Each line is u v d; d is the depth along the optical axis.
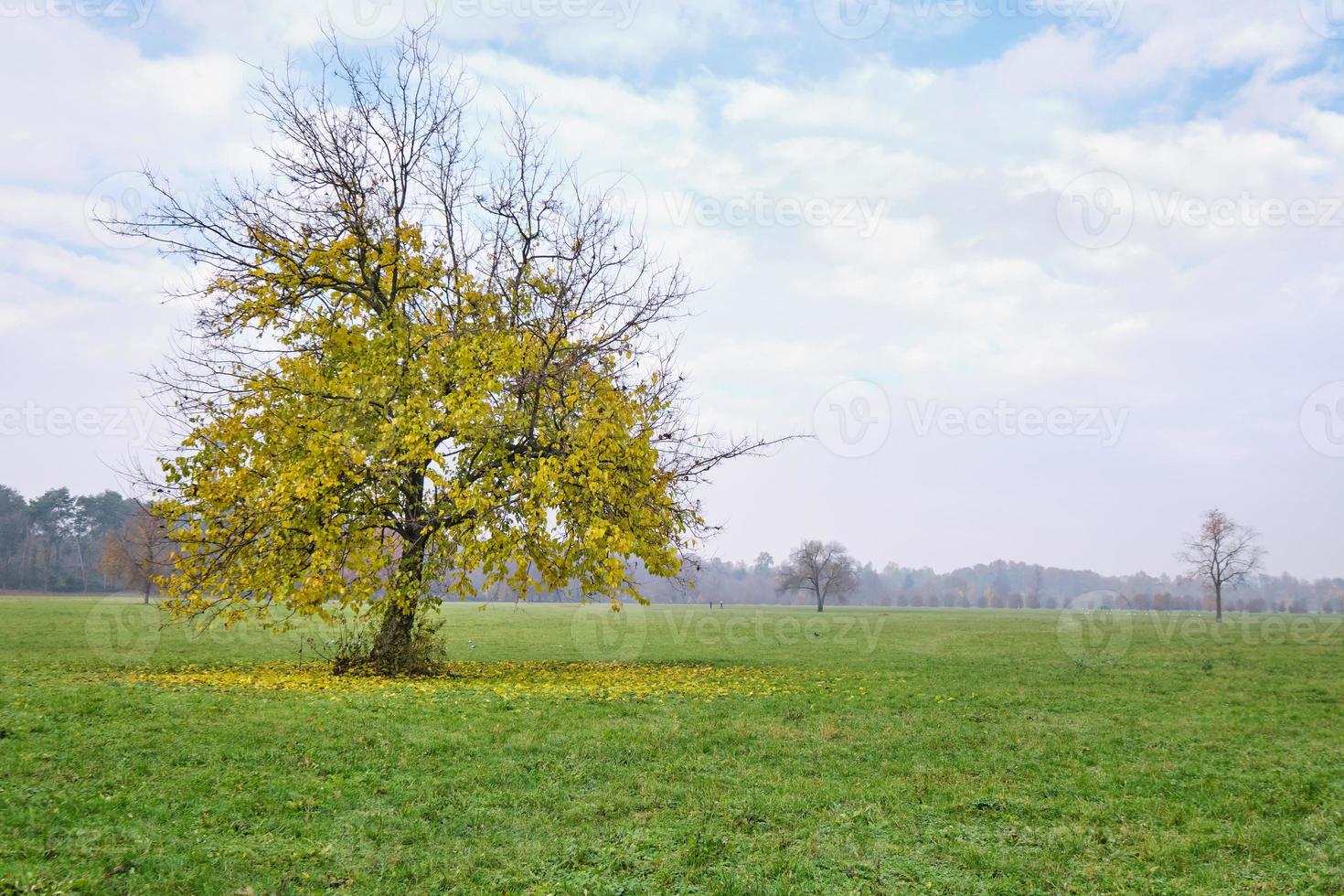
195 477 21.55
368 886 8.40
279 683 19.44
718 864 9.16
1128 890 8.71
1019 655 35.78
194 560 21.42
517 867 8.98
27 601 84.94
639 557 23.03
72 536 130.25
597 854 9.40
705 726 15.45
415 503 22.70
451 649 38.97
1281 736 16.33
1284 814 11.23
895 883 8.78
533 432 22.44
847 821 10.62
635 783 12.01
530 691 18.95
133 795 10.19
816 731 15.57
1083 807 11.34
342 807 10.52
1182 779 12.88
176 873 8.20
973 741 15.18
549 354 22.48
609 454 22.48
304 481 20.19
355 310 23.48
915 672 27.19
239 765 11.66
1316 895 8.55
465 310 23.86
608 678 22.72
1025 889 8.71
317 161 24.08
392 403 22.28
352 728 13.84
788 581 132.50
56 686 16.98
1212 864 9.40
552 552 22.47
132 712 13.86
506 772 12.16
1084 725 17.09
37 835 8.81
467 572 22.61
